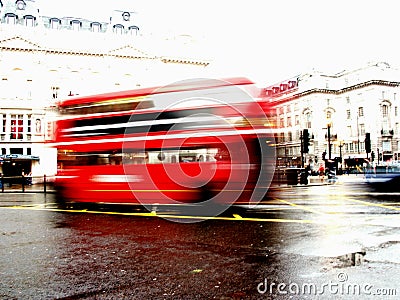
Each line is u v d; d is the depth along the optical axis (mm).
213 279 4762
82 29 50812
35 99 42938
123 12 53656
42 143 42312
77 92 45844
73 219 10289
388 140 63188
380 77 64188
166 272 5117
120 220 9930
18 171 41156
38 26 47375
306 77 70438
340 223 8328
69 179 12562
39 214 11523
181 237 7398
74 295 4320
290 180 15789
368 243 6375
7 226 9273
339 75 71250
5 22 46250
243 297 4152
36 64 43969
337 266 5141
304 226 8055
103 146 12008
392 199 13094
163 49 51281
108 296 4270
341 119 69250
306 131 26719
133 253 6223
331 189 19266
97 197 12062
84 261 5777
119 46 47969
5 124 41625
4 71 42594
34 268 5441
